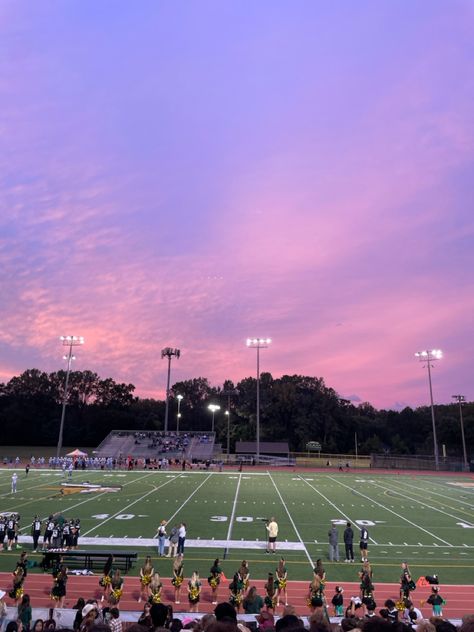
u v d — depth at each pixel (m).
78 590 16.73
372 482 53.16
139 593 16.52
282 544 23.20
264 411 123.62
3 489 41.16
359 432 127.94
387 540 24.31
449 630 5.23
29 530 25.42
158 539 21.67
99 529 25.38
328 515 30.80
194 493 39.78
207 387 156.25
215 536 24.56
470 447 111.56
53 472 58.28
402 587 15.41
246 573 15.76
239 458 82.50
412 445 129.88
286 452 94.75
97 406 129.50
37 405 125.25
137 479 50.53
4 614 11.88
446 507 35.31
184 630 7.39
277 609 15.51
